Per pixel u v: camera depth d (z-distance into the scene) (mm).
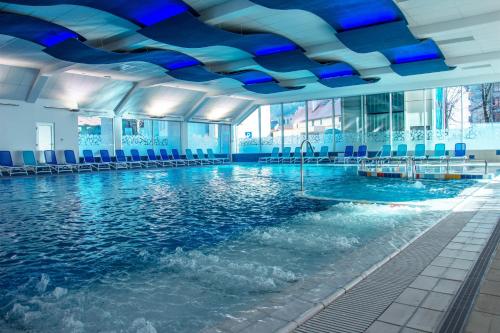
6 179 14156
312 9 8641
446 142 20156
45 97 16938
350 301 2609
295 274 3354
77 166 18062
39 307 2781
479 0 9031
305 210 6578
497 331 2043
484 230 4441
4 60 13734
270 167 20188
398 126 21500
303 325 2297
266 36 11078
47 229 5371
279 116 25781
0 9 8742
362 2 8336
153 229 5289
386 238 4445
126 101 19328
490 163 17797
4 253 4164
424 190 9133
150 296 2947
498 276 2902
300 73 17188
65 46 10859
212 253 4070
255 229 5164
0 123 15664
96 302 2855
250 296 2898
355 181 11641
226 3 9047
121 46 11766
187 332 2373
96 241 4660
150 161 21016
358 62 15250
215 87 20344
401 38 10633
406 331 2111
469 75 17406
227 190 9797
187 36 10195
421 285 2793
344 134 23312
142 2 8375
